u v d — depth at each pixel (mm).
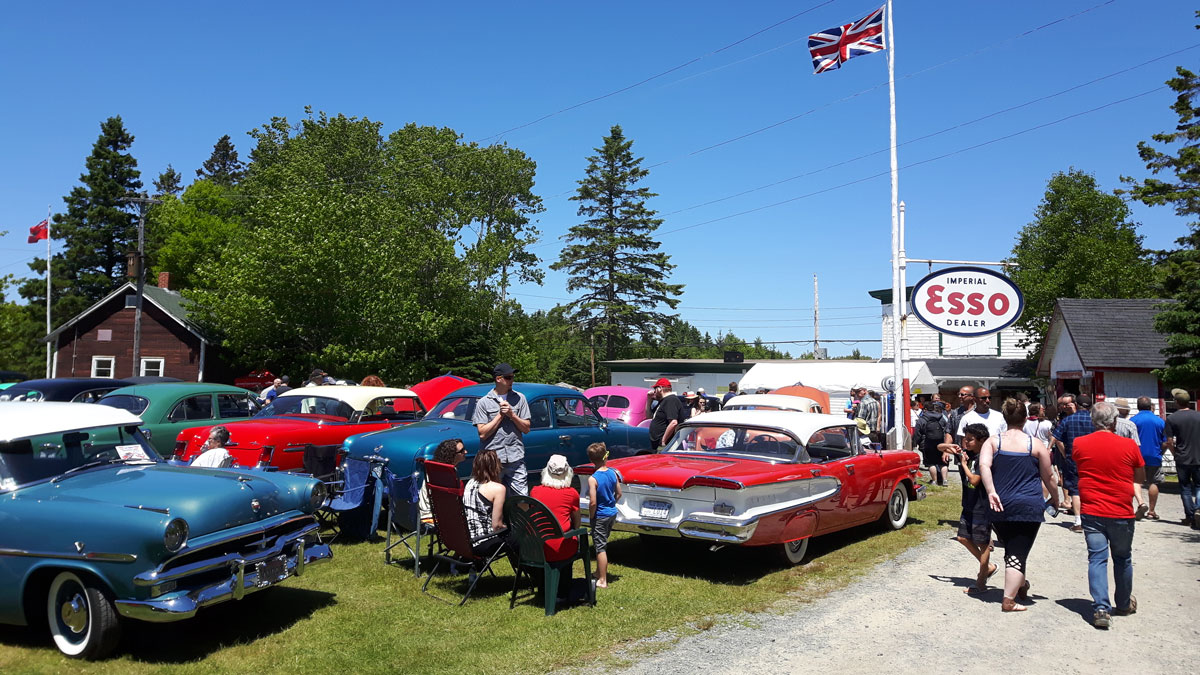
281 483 6266
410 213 40562
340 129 47562
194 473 6180
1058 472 11305
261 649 5496
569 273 55438
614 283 54781
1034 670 5195
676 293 55406
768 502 7562
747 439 8508
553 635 5805
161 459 6762
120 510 5246
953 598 6934
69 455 6082
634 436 11625
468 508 6754
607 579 7496
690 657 5387
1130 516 6262
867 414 18750
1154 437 11367
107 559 5125
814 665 5250
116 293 32750
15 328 45312
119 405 11180
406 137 48250
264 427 9727
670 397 11922
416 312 31031
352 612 6391
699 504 7500
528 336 49781
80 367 33031
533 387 10234
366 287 29000
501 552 6742
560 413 10383
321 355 28000
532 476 9688
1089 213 30906
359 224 30188
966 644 5703
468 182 46750
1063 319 22469
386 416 11438
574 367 63688
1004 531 6609
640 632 5898
